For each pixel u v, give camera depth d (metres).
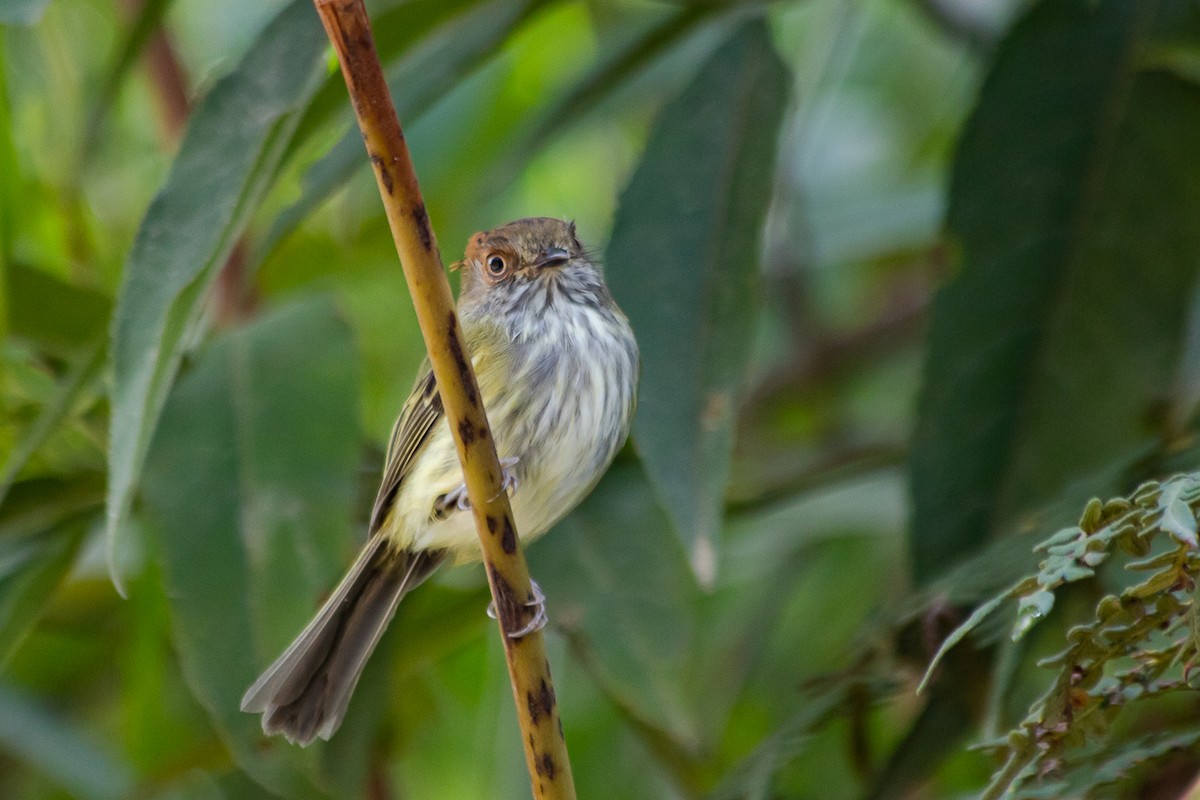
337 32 4.72
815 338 12.50
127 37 8.82
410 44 8.20
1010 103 8.27
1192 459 6.97
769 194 7.75
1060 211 8.16
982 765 9.05
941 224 8.28
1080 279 8.08
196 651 7.45
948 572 7.34
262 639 7.46
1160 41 8.25
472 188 10.77
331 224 11.01
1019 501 7.86
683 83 8.10
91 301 9.08
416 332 11.36
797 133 10.73
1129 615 4.84
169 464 7.75
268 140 6.67
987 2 11.51
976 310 8.12
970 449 7.97
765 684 10.74
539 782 5.38
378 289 11.32
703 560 7.09
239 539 7.61
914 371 12.54
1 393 8.75
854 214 11.84
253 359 8.01
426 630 8.96
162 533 7.62
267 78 6.64
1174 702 7.18
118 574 6.21
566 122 9.52
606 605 8.28
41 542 8.57
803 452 10.96
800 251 12.21
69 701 11.04
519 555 5.34
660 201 7.84
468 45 8.46
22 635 8.28
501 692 10.15
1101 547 4.73
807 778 8.77
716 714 10.27
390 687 8.59
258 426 7.84
